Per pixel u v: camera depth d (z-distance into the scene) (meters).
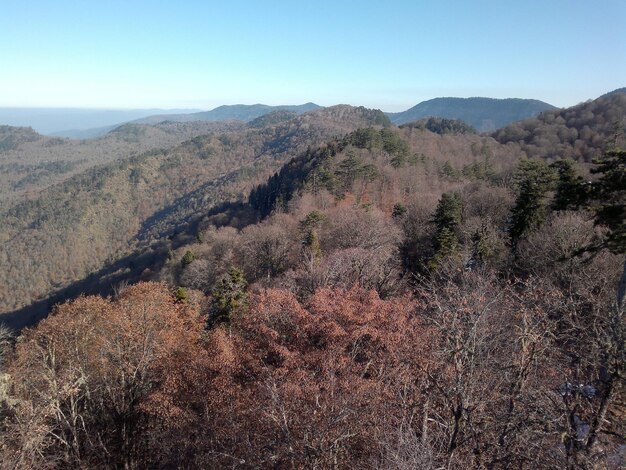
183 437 14.23
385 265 30.55
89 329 19.16
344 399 11.41
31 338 19.56
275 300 17.34
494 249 30.30
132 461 16.70
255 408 12.41
